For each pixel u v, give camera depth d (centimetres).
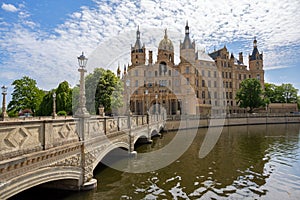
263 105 5888
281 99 7188
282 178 1145
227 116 4962
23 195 837
